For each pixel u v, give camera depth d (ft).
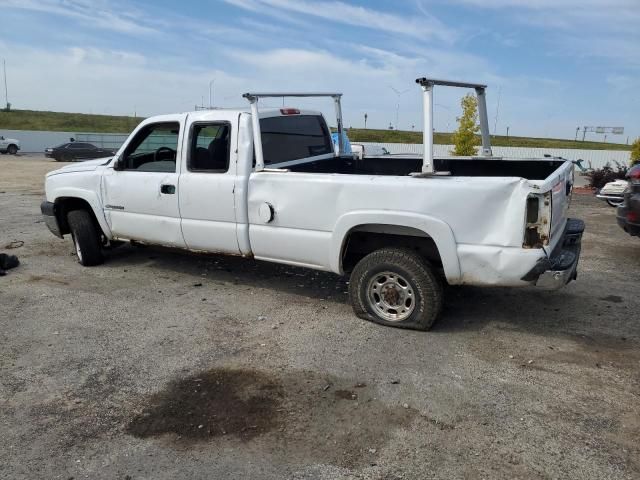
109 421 11.37
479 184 13.94
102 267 23.20
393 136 201.16
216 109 18.75
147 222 20.42
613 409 11.65
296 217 16.61
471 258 14.26
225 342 15.30
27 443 10.62
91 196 21.99
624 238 30.40
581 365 13.75
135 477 9.60
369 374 13.28
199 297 19.25
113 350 14.80
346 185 15.60
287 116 20.03
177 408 11.82
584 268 23.36
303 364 13.85
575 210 42.91
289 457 10.11
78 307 18.20
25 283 20.86
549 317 17.13
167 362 14.06
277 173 16.92
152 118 20.27
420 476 9.53
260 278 21.48
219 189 17.97
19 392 12.59
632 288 20.31
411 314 15.78
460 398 12.12
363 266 16.22
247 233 17.79
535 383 12.80
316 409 11.72
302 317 17.20
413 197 14.73
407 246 16.39
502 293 19.47
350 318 17.04
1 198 46.93
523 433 10.76
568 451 10.18
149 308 18.12
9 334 15.89
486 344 15.02
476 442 10.48
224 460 10.03
